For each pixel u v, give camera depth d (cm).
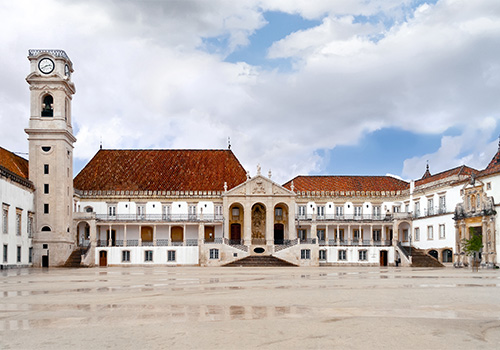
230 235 9031
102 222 8556
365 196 9281
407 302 2077
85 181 9112
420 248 8400
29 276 4462
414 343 1262
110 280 3728
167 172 9312
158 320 1603
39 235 7625
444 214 7650
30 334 1380
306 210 9244
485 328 1459
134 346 1230
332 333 1383
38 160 7731
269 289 2767
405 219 8600
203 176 9269
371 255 8481
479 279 3803
